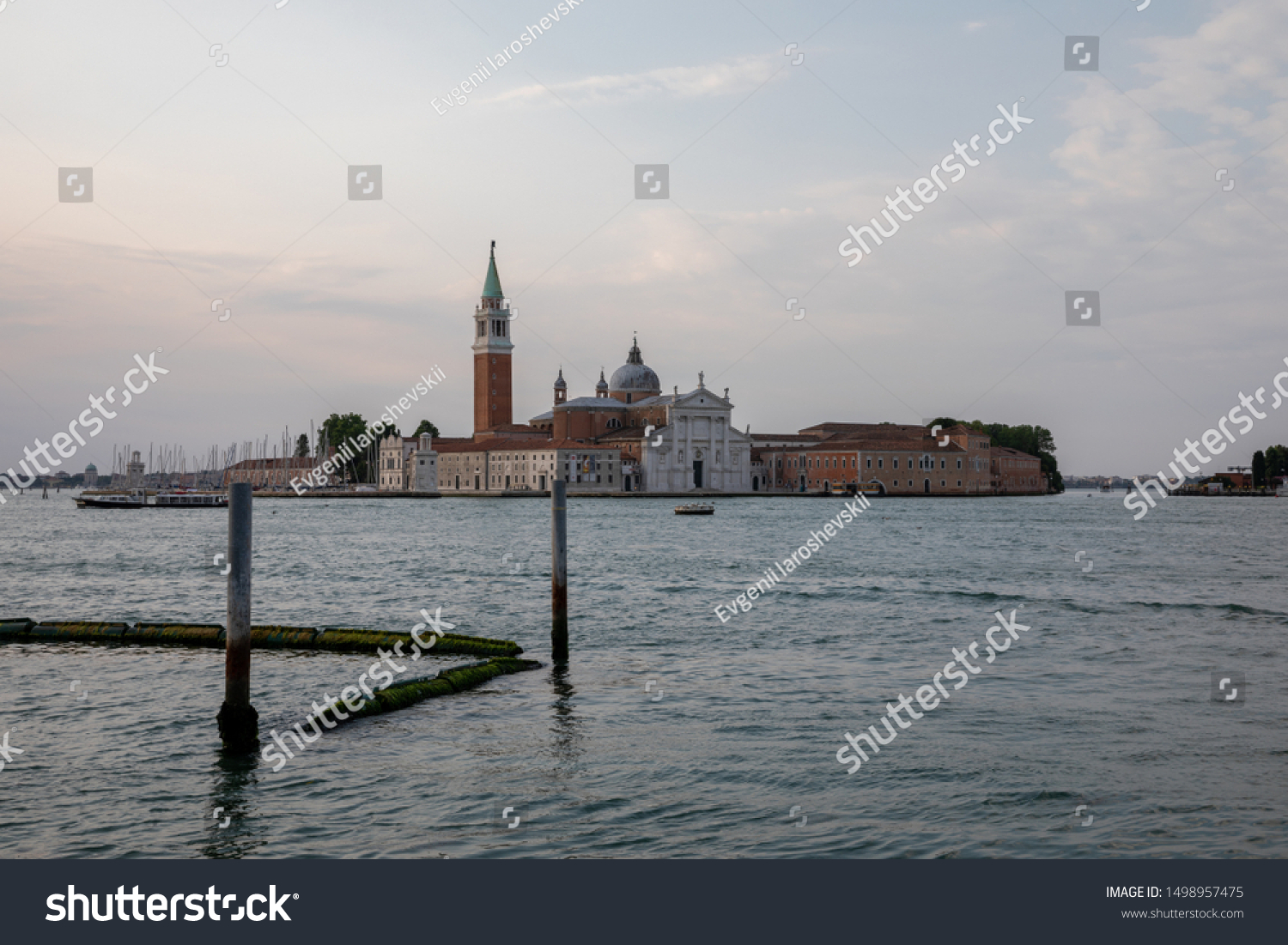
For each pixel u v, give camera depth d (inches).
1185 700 1239.5
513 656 1539.1
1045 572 2972.4
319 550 3939.5
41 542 4539.9
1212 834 810.8
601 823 842.2
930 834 815.7
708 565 3253.0
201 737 1093.1
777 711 1195.9
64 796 911.7
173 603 2315.5
